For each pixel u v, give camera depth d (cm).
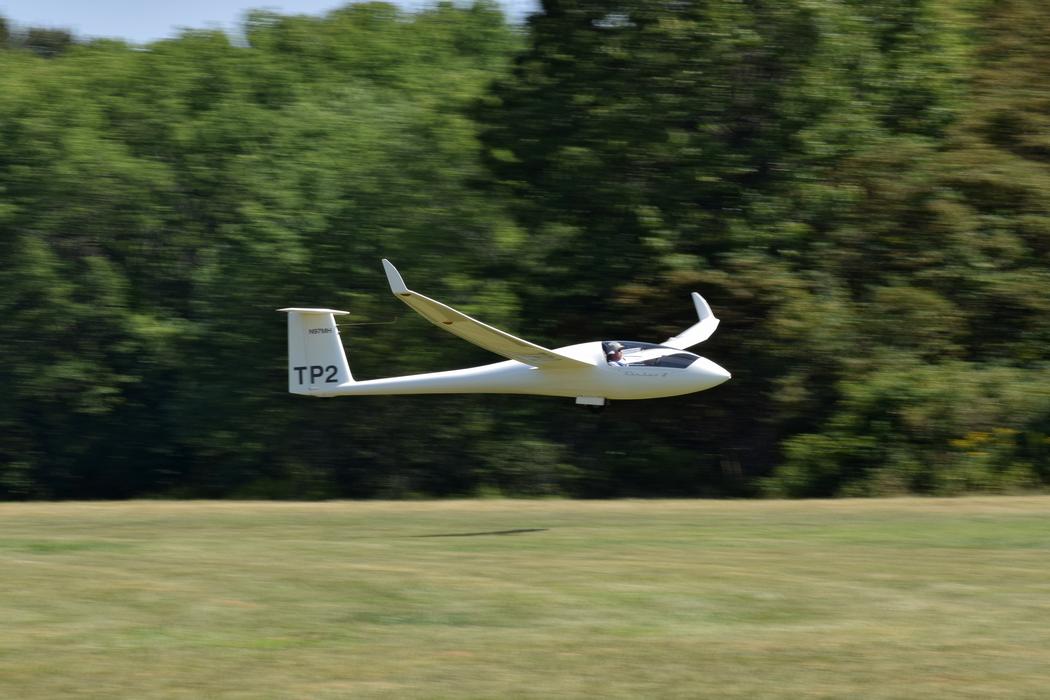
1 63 12025
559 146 9912
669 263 9250
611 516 6038
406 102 11619
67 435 11538
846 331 9056
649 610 3522
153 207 11194
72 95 11456
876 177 9325
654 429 10331
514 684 2797
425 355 10281
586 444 10531
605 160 9831
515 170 10356
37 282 10744
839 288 9406
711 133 9900
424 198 10556
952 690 2731
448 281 10100
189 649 3130
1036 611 3481
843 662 2962
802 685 2777
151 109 11619
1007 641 3158
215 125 11344
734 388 9725
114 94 11806
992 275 9100
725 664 2950
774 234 9475
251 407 10750
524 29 10475
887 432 8888
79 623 3412
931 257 9269
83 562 4403
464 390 6975
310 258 10550
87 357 11144
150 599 3709
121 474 11900
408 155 10725
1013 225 9269
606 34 9875
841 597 3675
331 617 3466
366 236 10562
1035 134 9512
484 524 5694
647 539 4978
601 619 3422
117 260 11656
